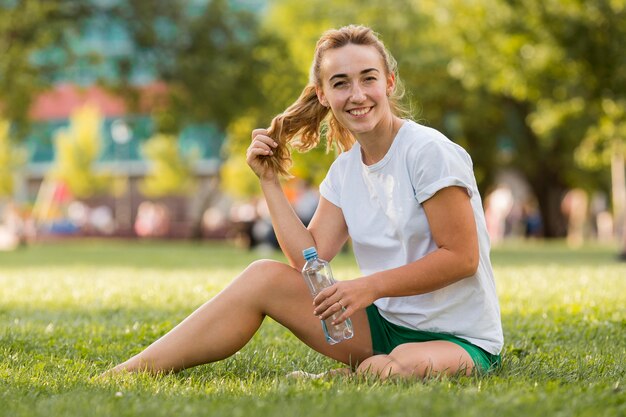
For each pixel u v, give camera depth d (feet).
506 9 88.28
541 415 12.15
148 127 136.05
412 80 126.21
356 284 15.31
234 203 232.12
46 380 16.11
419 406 12.41
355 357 16.76
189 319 16.69
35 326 25.73
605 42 83.20
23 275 50.11
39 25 110.52
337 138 17.61
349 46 16.19
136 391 14.52
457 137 138.92
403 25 122.83
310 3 133.69
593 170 139.44
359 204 16.84
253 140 17.47
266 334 23.34
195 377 16.60
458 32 95.76
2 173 218.59
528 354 19.92
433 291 16.10
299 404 12.84
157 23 121.60
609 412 12.53
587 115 108.37
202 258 74.54
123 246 120.67
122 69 120.88
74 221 201.67
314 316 16.55
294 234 17.29
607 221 161.89
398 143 16.20
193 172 223.71
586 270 46.50
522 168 142.51
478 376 15.64
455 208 15.64
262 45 126.11
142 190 225.97
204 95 119.96
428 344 15.89
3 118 112.37
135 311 29.63
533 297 32.73
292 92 127.95
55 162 243.60
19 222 120.67
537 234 165.17
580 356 18.97
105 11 118.01
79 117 220.84
